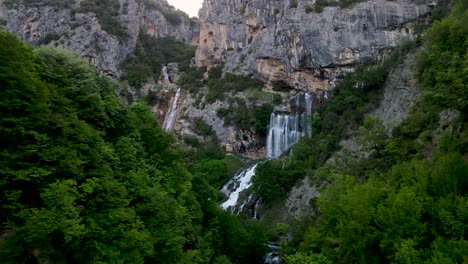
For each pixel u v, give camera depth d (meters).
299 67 95.12
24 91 18.39
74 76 26.08
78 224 18.53
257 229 43.41
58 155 19.25
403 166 32.41
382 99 62.72
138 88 128.62
